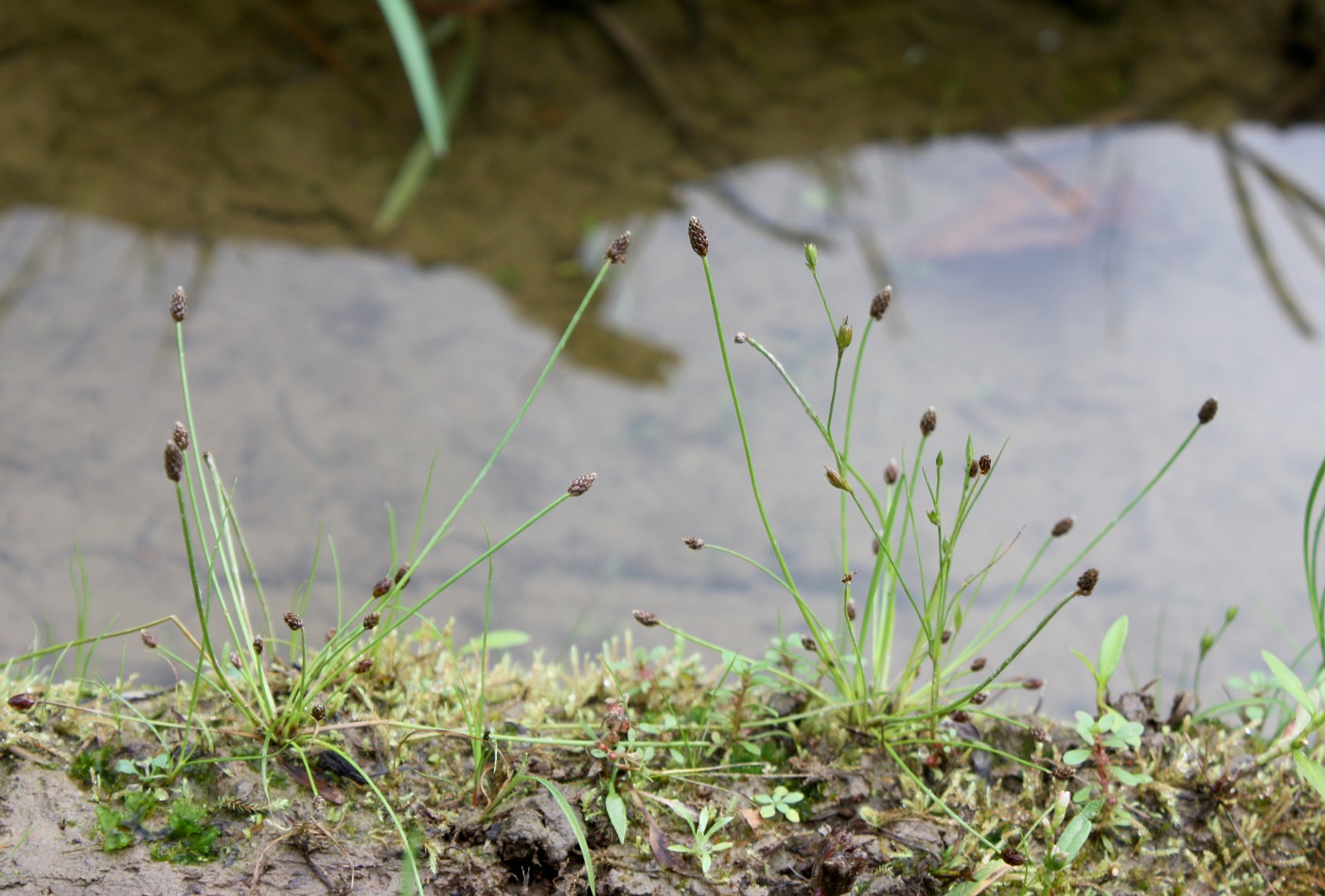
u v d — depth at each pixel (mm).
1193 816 706
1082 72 1330
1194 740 716
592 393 919
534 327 971
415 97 1211
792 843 697
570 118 1213
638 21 1327
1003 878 694
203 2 1280
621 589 811
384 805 698
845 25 1376
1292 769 713
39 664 755
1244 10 1392
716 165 1171
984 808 704
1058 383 950
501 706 718
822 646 713
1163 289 1049
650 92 1253
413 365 919
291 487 824
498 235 1065
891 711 717
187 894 684
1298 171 1194
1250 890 699
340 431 853
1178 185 1165
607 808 694
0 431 824
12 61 1172
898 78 1306
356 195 1087
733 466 867
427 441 857
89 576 793
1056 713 777
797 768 708
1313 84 1300
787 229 1099
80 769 696
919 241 1091
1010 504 837
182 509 681
